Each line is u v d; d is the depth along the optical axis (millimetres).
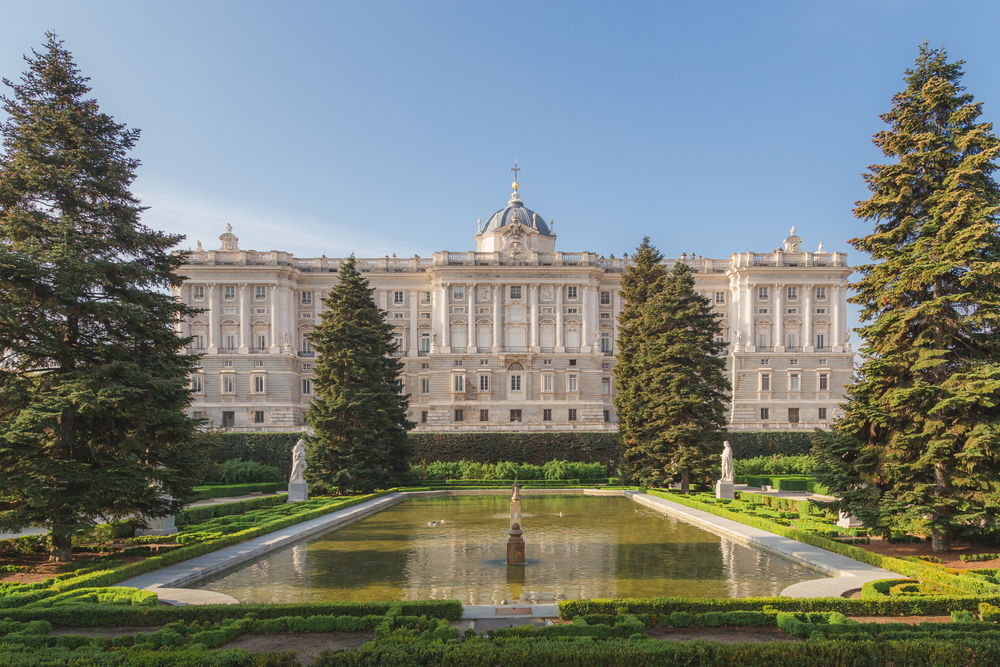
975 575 21359
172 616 17625
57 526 23703
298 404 102750
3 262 22766
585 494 61531
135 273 26766
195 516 36969
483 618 18344
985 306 25547
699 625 17141
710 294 107188
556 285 102812
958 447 25578
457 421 100000
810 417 102250
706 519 38719
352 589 22703
